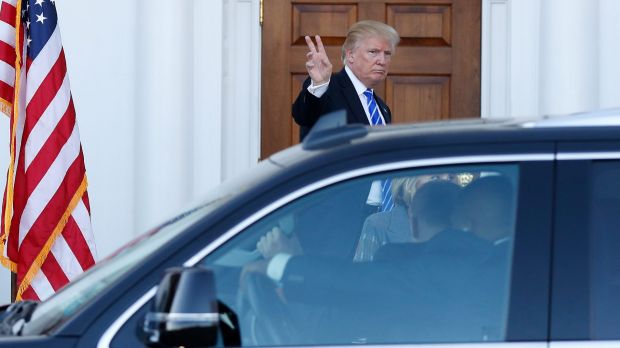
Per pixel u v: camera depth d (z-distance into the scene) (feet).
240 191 40.55
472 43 99.55
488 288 39.40
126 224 94.94
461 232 40.34
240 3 98.58
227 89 97.66
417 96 100.01
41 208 79.46
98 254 94.73
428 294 39.73
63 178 80.12
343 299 39.68
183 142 94.27
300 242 39.88
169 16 93.61
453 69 99.76
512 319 38.47
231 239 39.24
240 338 38.78
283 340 39.06
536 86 95.86
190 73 94.99
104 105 94.99
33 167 79.66
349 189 39.91
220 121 96.12
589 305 38.29
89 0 94.94
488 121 43.73
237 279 39.11
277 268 39.50
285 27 99.60
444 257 40.16
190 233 39.22
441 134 40.81
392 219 41.83
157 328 36.14
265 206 39.55
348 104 76.02
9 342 38.50
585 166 39.50
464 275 39.78
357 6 99.81
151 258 38.99
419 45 99.81
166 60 93.61
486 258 39.70
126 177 94.94
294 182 39.86
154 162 93.66
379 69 76.69
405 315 39.52
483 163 39.86
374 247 41.60
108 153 94.99
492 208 39.88
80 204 80.79
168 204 93.66
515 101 96.48
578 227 38.86
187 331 35.76
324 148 41.16
